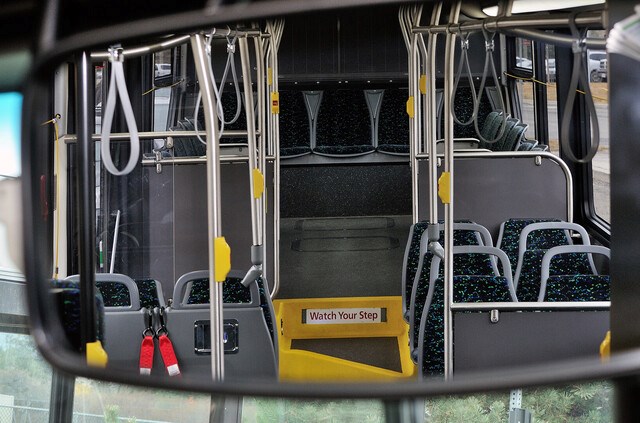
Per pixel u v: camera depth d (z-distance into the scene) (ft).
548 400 13.93
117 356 18.58
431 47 19.94
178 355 18.83
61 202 26.32
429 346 19.94
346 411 13.48
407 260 26.03
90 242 7.59
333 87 45.78
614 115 5.65
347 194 43.55
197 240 28.71
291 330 30.01
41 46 3.74
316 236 39.58
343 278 33.99
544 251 23.34
